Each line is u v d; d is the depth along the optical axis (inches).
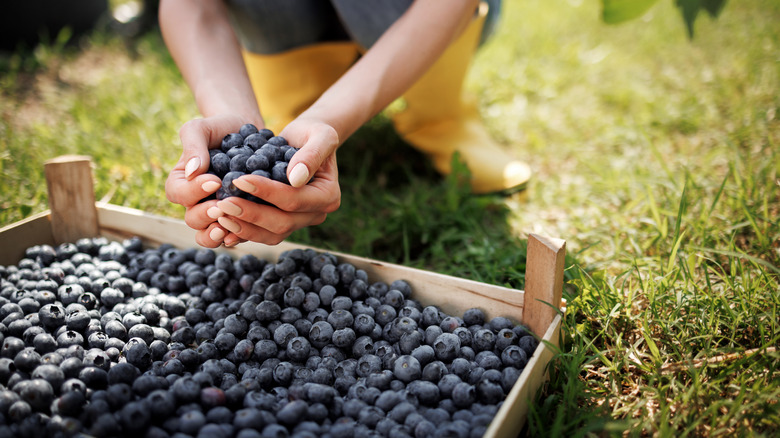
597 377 24.9
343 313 25.4
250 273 27.6
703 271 28.8
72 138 39.9
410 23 27.3
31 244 29.2
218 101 26.5
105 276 27.6
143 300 26.4
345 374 24.0
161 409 21.2
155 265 28.3
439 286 26.5
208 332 25.3
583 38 60.1
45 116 45.1
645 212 33.3
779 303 25.6
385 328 25.3
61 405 21.1
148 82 49.4
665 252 30.1
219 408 21.7
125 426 20.8
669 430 21.9
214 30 29.4
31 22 58.3
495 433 20.5
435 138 38.5
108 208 30.3
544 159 40.3
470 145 38.0
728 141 34.3
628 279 28.5
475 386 22.9
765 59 48.0
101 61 56.6
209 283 27.2
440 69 36.5
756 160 35.5
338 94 26.0
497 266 30.1
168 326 25.9
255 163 23.1
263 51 36.3
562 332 25.0
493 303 25.7
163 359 24.2
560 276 24.3
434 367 23.3
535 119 45.1
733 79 46.2
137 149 39.4
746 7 62.1
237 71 28.2
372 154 41.0
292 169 22.4
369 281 27.6
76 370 22.5
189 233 29.3
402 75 27.0
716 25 58.6
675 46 55.7
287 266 26.8
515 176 36.5
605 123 43.1
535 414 22.0
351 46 37.7
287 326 25.0
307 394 22.7
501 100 48.5
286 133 24.7
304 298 26.0
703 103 43.4
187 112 43.8
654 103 44.9
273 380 23.9
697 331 25.5
